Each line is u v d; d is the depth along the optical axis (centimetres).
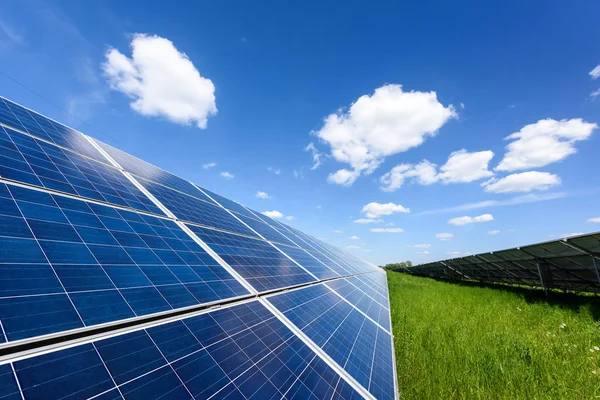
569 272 2089
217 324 433
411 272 8819
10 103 776
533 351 863
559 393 635
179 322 388
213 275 591
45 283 314
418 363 818
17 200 418
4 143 559
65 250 386
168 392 279
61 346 261
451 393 649
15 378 215
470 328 1146
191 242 693
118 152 1046
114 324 317
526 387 670
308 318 655
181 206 926
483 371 754
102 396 241
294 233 2311
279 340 490
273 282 761
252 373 375
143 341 321
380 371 634
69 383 235
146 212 697
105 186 683
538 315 1423
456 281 4594
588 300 1856
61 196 514
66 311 297
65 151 729
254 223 1532
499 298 2066
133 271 439
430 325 1218
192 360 336
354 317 895
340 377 488
